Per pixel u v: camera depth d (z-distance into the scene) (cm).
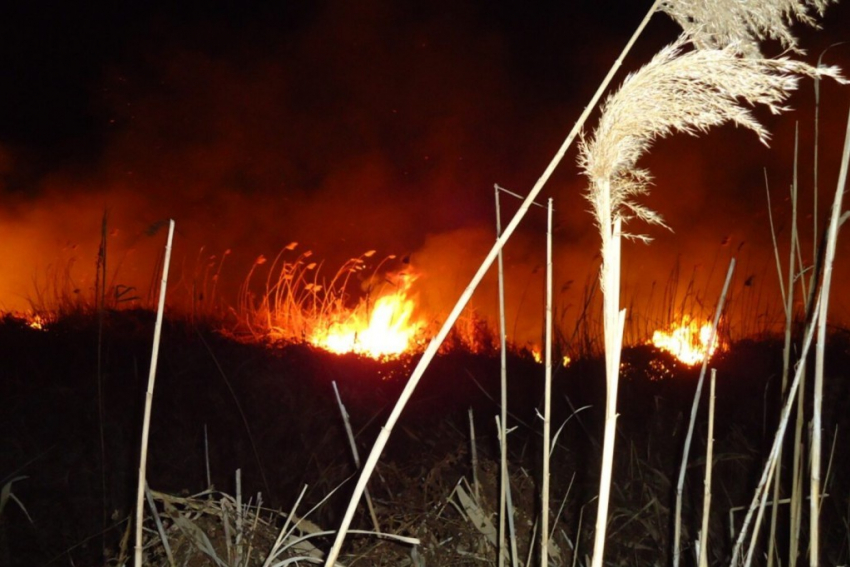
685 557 360
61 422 500
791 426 362
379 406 582
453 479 432
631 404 556
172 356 614
